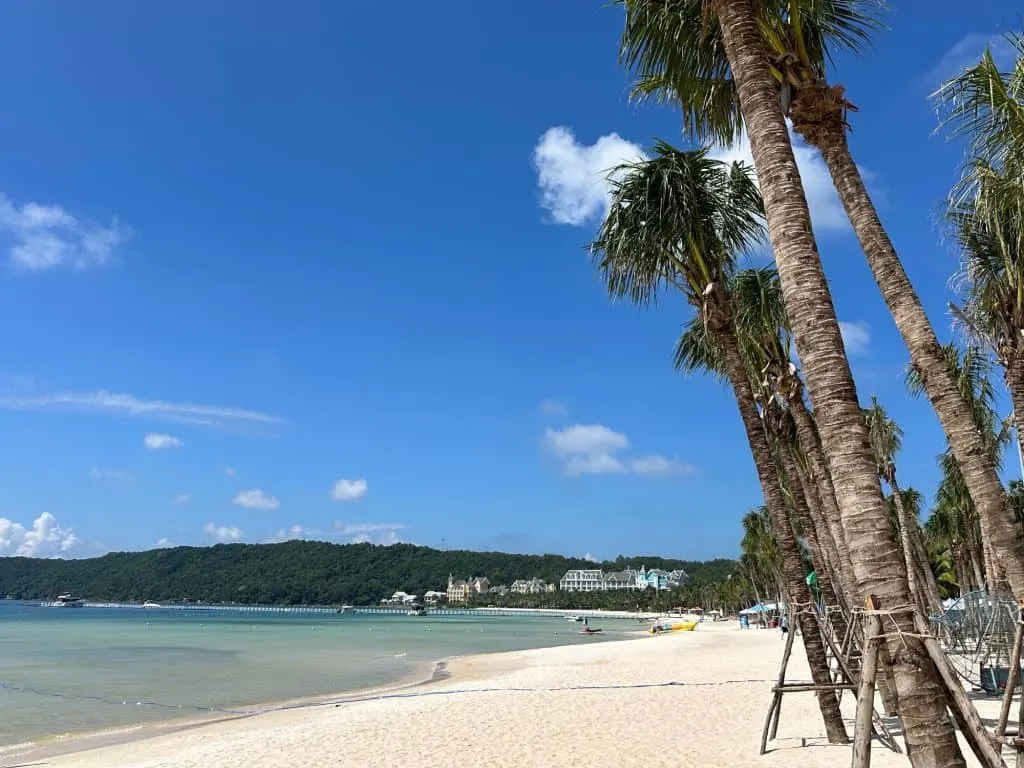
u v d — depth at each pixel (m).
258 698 24.92
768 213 5.38
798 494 16.78
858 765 4.07
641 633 84.62
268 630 87.38
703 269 11.18
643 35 9.13
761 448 10.95
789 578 10.75
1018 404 10.12
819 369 4.82
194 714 21.27
